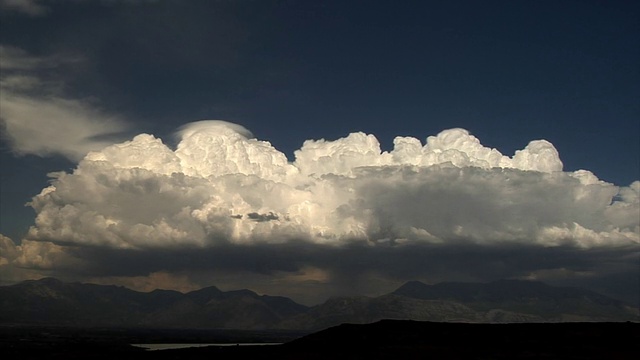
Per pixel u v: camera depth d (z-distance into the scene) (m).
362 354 186.62
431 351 188.38
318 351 197.62
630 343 195.25
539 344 195.50
